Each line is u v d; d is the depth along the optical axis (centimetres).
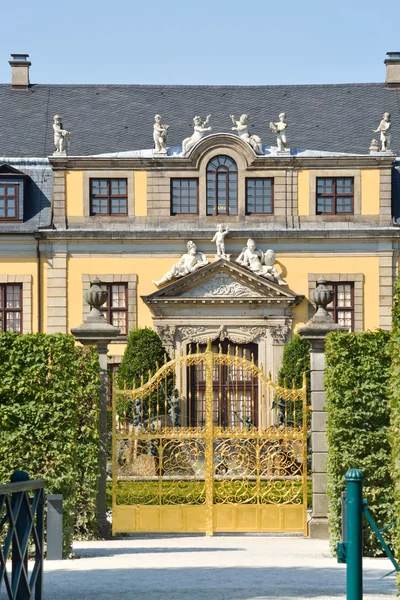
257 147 6000
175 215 5984
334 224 5959
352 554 1573
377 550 2616
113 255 5966
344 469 2633
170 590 1959
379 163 5962
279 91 6712
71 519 2533
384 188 5972
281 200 5972
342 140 6344
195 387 5769
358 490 1584
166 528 2884
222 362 2942
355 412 2659
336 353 2684
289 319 5894
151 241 5959
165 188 5975
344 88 6706
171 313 5916
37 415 2544
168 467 2995
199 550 2648
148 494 2941
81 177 5972
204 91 6719
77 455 2700
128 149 6306
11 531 1502
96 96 6681
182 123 6500
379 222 5953
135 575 2181
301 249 5962
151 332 5578
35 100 6644
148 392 2933
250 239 5947
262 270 5884
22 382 2548
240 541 2839
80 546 2730
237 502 2945
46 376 2567
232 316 5909
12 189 6025
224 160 6003
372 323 5947
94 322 2895
